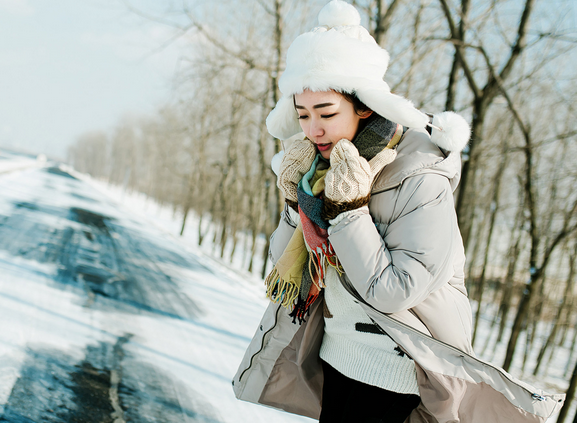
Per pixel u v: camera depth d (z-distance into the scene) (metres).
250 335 5.37
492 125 12.41
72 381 3.20
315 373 1.51
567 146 11.06
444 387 1.11
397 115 1.06
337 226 1.09
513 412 1.12
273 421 3.18
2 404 2.69
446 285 1.18
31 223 10.70
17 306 4.48
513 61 6.17
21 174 30.91
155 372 3.67
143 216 28.27
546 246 11.46
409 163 1.12
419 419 1.27
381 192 1.15
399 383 1.19
